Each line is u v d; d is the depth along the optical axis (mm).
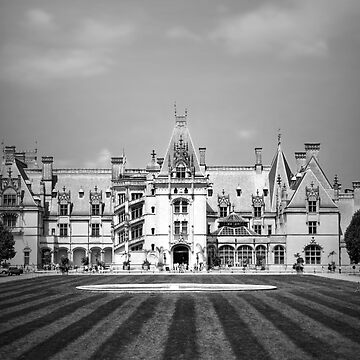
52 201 167250
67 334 41938
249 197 164500
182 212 149750
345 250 152750
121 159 166875
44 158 168750
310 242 149250
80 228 166000
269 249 150125
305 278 105938
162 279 102125
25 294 70500
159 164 166875
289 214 150000
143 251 150750
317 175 160750
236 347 38031
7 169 160250
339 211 157125
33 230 157125
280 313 52656
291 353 36156
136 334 42375
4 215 157000
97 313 52469
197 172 151125
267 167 169000
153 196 151750
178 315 51500
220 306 57844
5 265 147750
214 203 162875
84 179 170625
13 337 40719
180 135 154625
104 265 150125
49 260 161000
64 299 64188
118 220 158500
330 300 63250
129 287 79188
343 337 40875
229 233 151500
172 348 37844
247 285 84062
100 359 34750
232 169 167625
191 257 148125
